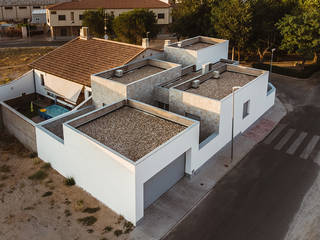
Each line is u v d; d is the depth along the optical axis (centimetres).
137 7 7569
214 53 4028
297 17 4691
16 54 6366
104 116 2670
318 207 2305
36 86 4122
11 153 2934
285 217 2217
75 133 2289
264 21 5044
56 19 7369
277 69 5016
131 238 2025
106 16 6656
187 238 2042
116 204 2197
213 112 2744
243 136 3216
